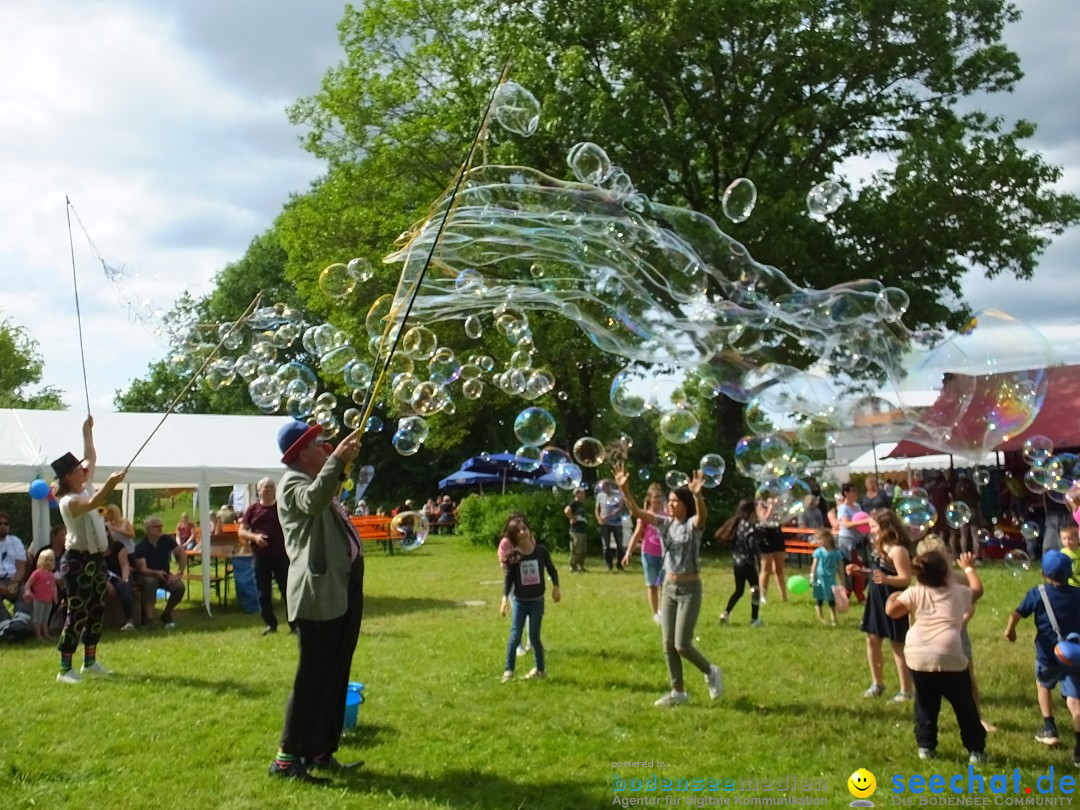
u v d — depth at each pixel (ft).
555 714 15.79
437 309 23.20
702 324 20.49
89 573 18.69
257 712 15.72
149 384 102.53
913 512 19.76
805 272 47.50
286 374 20.57
